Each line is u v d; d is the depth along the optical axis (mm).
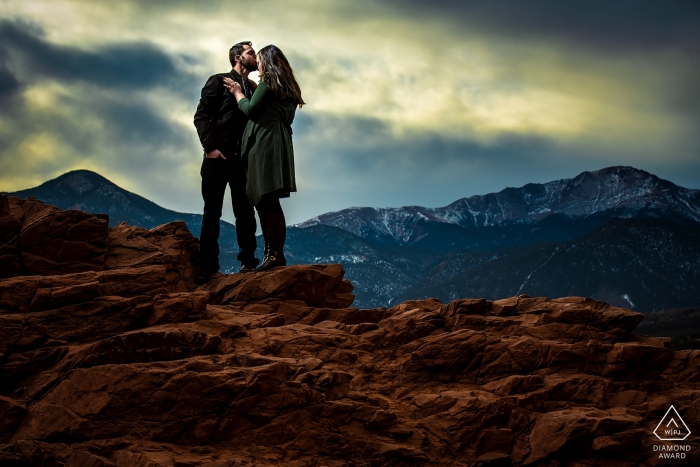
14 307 8820
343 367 9086
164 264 10938
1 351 8289
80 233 10461
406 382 9062
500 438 8039
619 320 9805
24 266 10086
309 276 10844
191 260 11758
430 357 9148
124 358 8172
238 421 7715
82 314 8797
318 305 10977
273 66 10914
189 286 11320
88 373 7785
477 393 8555
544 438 7965
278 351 9133
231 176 11836
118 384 7703
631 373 9062
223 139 11438
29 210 10914
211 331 9062
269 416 7797
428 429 8133
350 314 10578
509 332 9781
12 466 7012
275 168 10938
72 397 7680
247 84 11742
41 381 8016
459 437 8016
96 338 8695
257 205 11203
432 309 10945
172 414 7633
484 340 9258
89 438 7461
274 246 11234
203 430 7562
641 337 9922
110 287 9398
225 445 7590
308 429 7867
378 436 8000
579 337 9641
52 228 10320
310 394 8062
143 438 7500
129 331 8805
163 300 9156
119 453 7160
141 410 7629
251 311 10344
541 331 9688
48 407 7617
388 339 9734
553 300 10328
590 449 7902
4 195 10984
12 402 7703
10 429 7594
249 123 11148
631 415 8367
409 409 8484
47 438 7410
